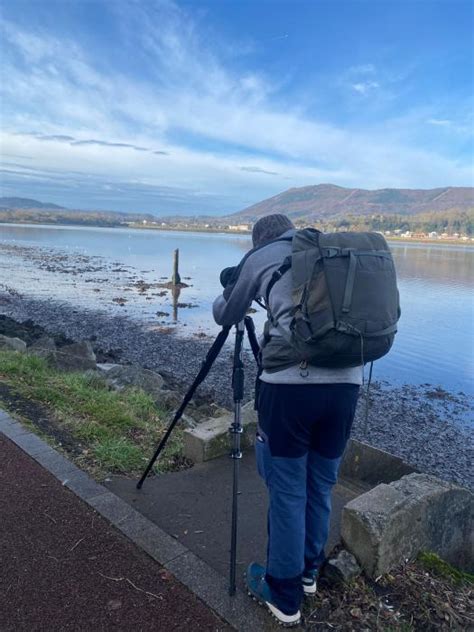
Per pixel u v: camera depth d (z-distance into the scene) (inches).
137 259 2138.3
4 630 90.2
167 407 330.6
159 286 1270.9
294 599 94.7
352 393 94.5
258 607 100.1
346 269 86.0
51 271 1515.7
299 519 95.1
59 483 141.8
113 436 185.2
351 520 111.2
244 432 176.7
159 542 117.7
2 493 134.4
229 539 124.3
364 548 108.7
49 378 254.5
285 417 92.2
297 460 95.0
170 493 145.6
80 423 191.0
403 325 888.3
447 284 1526.8
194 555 114.3
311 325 85.0
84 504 132.0
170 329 777.6
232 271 107.9
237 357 108.4
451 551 129.0
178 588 104.0
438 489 121.7
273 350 92.5
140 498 141.9
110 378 379.2
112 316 866.8
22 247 2517.2
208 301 1074.1
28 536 117.0
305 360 88.6
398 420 454.6
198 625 95.0
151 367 561.3
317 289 85.3
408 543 114.5
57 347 539.5
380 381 573.0
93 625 92.8
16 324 713.0
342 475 185.9
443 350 717.9
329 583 108.3
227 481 154.6
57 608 96.1
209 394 469.7
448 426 446.9
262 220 105.0
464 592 108.9
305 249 90.3
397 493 118.0
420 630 97.3
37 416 193.8
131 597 100.4
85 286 1216.2
